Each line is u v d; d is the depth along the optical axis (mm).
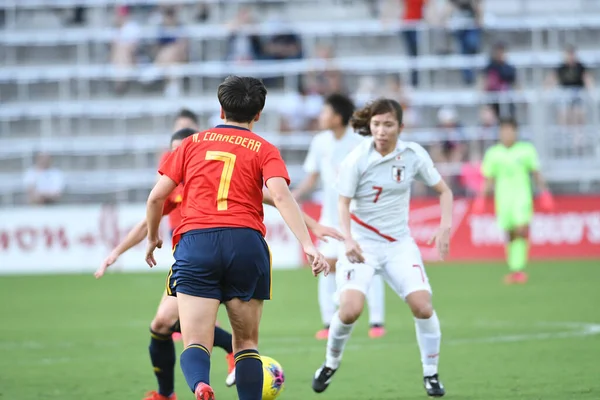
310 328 40156
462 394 24656
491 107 73875
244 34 80562
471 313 43125
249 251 18344
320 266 18109
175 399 23922
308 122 74188
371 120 24656
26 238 68562
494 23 85875
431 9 82562
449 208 24984
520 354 31375
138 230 22922
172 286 18672
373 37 87500
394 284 24812
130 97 83375
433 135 71812
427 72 82062
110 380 28188
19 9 91000
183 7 91062
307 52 87375
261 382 18734
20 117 81250
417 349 33469
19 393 26031
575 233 68438
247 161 18719
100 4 89688
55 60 87750
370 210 24984
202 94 82938
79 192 75125
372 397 24719
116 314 46000
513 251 56188
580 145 72125
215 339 23641
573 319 40219
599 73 84312
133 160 77438
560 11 93438
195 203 18656
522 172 56625
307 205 67062
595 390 24578
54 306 49594
